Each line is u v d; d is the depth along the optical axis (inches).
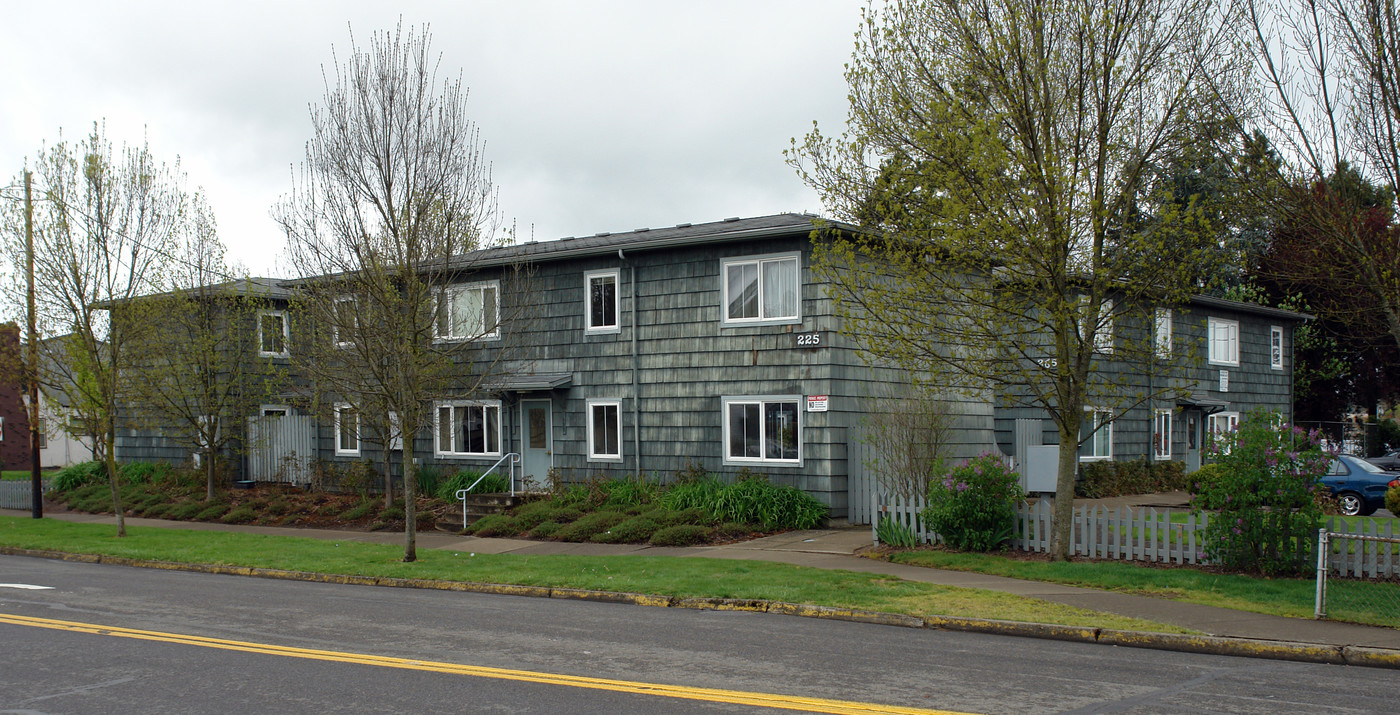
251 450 1102.4
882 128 525.7
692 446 818.8
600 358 871.1
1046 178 500.7
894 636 390.3
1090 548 563.2
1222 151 485.1
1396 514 736.3
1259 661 344.2
